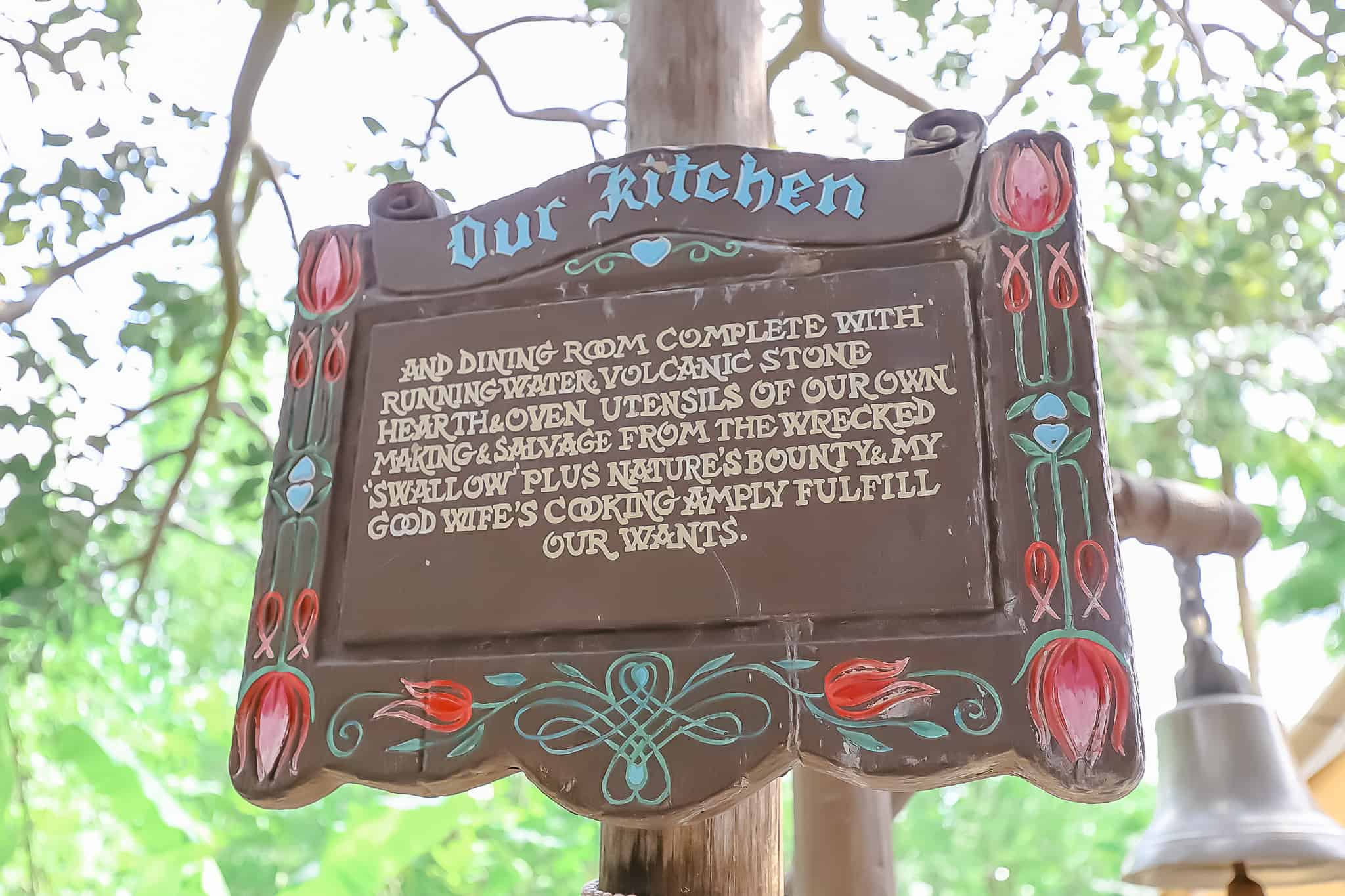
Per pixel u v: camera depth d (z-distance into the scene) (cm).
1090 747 156
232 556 678
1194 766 212
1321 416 468
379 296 217
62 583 433
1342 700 321
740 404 189
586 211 212
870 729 162
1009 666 162
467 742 174
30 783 603
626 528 184
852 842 300
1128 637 162
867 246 197
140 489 583
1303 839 195
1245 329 484
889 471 179
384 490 198
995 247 191
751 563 176
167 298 444
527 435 196
